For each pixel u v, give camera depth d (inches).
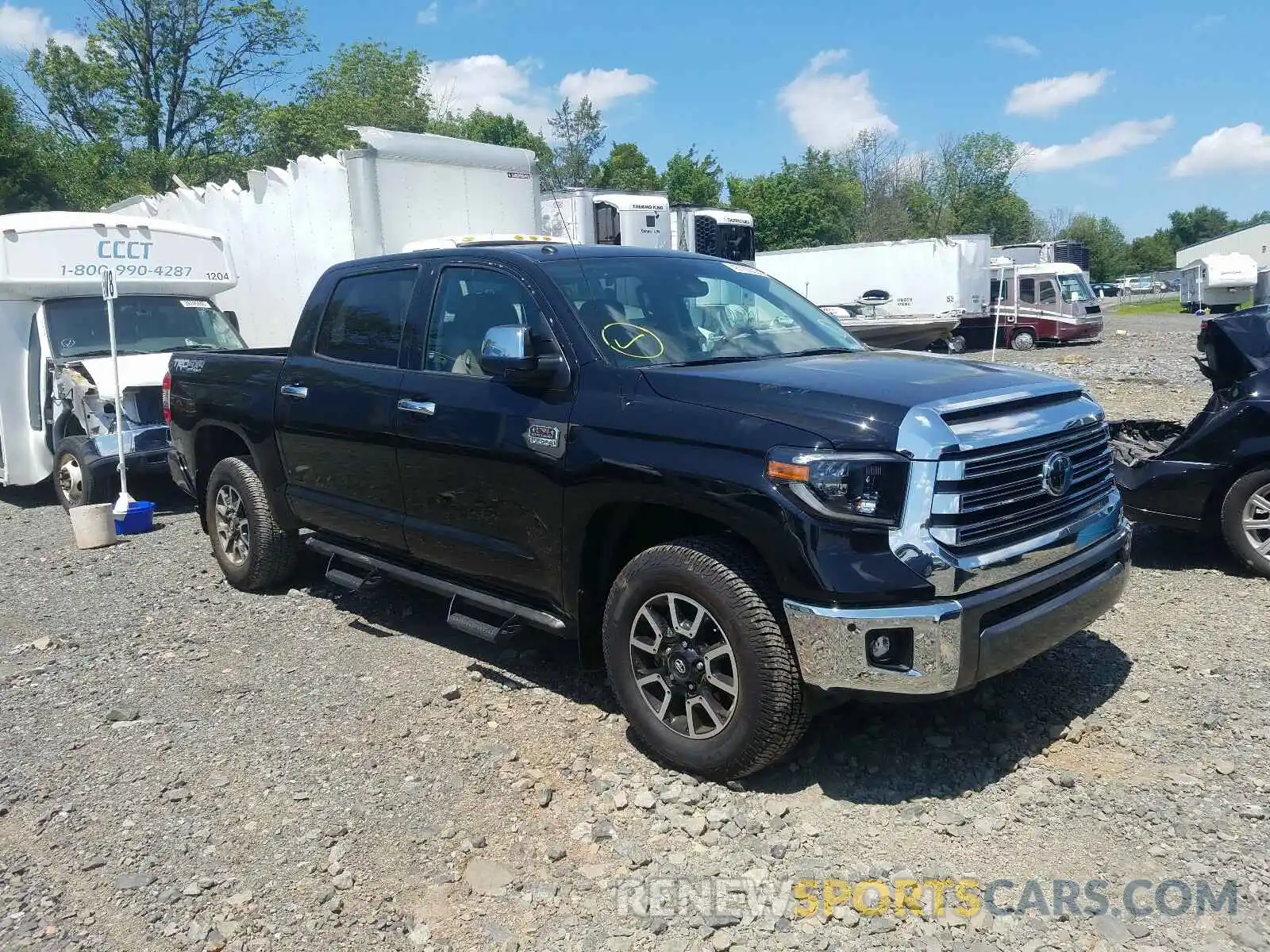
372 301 214.1
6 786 161.3
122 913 127.9
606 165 2335.1
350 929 123.4
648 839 140.2
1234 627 211.2
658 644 155.6
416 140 464.4
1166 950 114.0
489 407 177.6
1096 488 163.5
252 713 185.5
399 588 256.7
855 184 2731.3
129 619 243.1
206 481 270.4
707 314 188.7
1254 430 237.0
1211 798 144.5
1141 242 4763.8
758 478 138.9
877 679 135.2
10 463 401.4
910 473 135.2
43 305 385.7
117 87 1551.4
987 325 1236.5
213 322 424.5
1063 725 168.1
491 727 175.9
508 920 124.4
